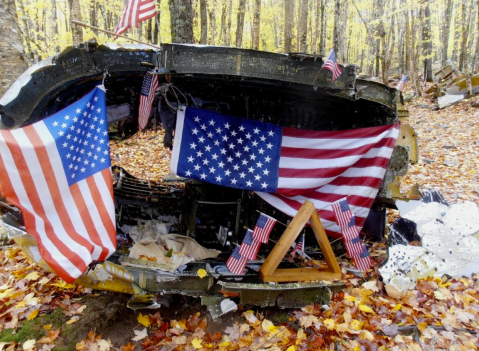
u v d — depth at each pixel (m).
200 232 5.17
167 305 3.90
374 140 4.54
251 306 4.00
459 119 12.70
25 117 3.32
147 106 3.91
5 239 5.38
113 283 3.59
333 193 4.77
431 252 4.52
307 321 3.74
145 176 8.73
